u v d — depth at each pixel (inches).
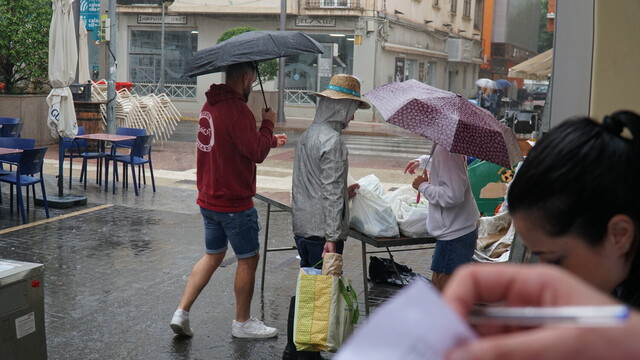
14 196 410.0
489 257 217.9
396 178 544.4
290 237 333.7
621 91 87.7
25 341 133.9
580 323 21.4
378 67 1170.6
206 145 185.0
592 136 32.9
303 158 177.3
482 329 26.4
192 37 1238.3
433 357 19.2
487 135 167.5
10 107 626.2
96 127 608.1
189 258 289.3
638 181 32.4
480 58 1734.7
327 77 1167.6
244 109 182.5
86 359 184.5
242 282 197.2
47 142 666.8
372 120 1146.7
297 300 163.6
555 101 95.6
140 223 354.6
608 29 87.5
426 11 1366.9
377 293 244.8
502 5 1768.0
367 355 19.4
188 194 444.5
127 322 212.8
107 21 602.5
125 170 462.3
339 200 171.3
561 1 93.7
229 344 197.2
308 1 1158.3
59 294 238.2
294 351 175.6
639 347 20.8
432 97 174.9
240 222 188.5
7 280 128.6
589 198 32.1
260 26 1203.2
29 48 667.4
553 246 33.5
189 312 219.5
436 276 181.8
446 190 171.0
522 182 33.6
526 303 24.4
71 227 340.2
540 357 20.5
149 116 687.7
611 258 33.4
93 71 977.5
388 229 193.0
